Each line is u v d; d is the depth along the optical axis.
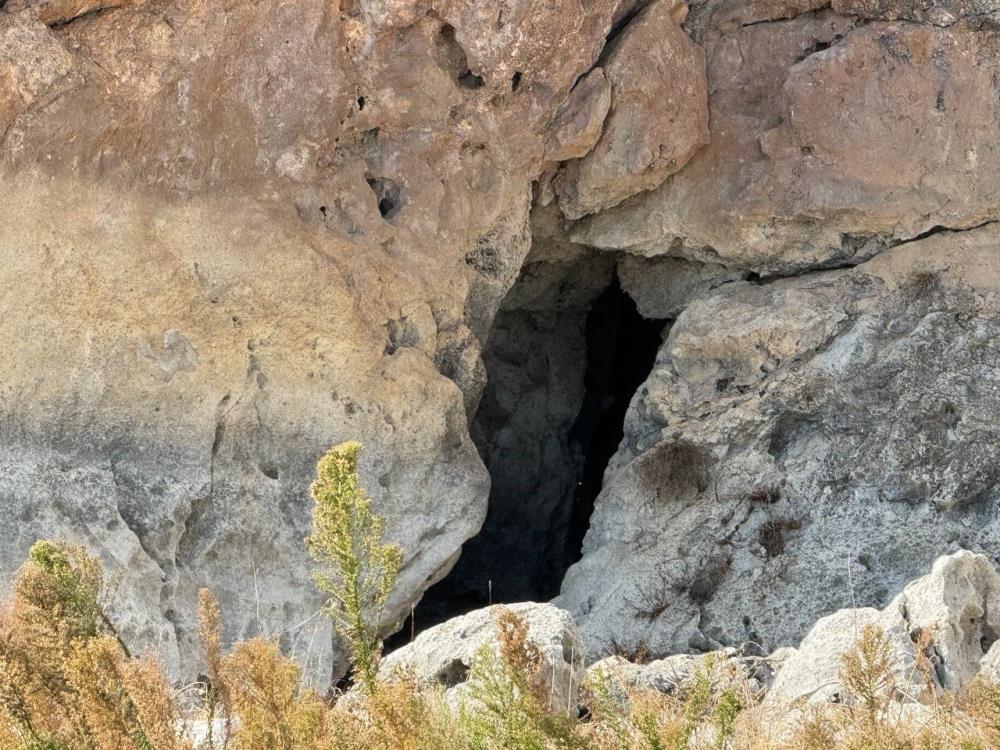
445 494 18.39
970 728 7.74
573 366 24.56
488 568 23.86
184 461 16.58
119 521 15.95
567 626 10.78
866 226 19.73
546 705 6.81
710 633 18.80
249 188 16.89
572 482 24.47
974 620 11.75
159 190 16.30
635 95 19.23
